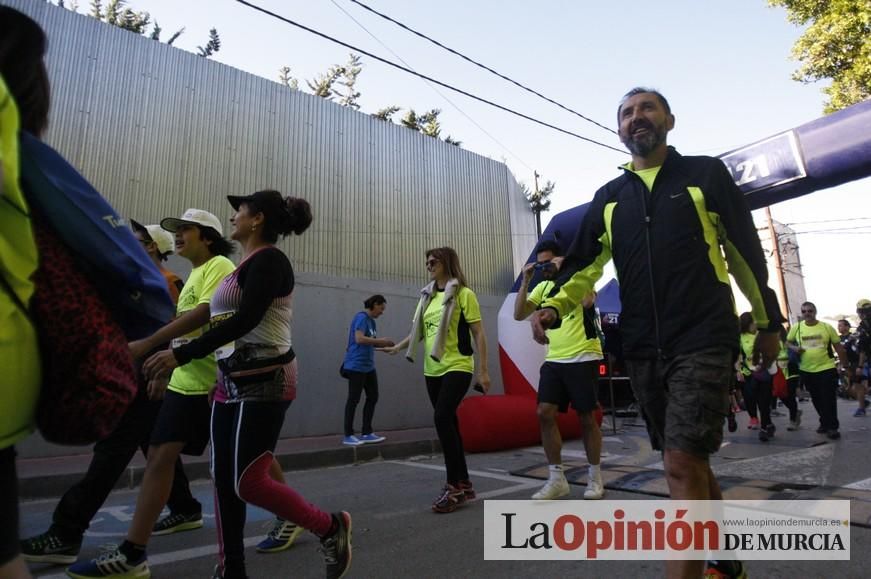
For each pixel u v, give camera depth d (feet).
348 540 8.40
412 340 14.90
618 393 37.88
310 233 29.32
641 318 7.21
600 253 8.06
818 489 13.39
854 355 45.29
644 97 7.64
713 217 7.11
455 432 13.42
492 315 35.55
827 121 22.12
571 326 13.98
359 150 32.24
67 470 16.97
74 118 23.16
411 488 16.22
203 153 26.37
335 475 18.94
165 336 8.45
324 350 26.99
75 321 3.71
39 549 9.68
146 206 24.41
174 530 11.93
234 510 7.98
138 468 16.93
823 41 36.63
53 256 3.74
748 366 27.66
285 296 8.25
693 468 6.31
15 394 3.43
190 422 9.29
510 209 40.04
